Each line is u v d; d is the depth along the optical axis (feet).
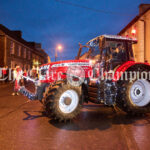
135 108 15.42
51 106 13.32
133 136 10.67
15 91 30.73
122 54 16.75
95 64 15.75
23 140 9.98
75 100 14.28
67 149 8.82
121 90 15.26
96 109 19.11
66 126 12.73
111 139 10.16
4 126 12.60
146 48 58.65
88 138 10.32
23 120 14.24
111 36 15.94
